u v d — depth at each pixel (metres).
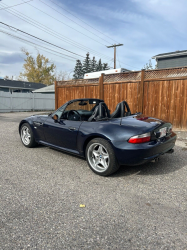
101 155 3.49
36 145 5.29
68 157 4.51
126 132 3.20
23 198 2.67
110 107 8.32
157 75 7.17
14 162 4.13
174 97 6.93
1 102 18.91
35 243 1.86
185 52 16.53
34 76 47.41
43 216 2.28
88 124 3.71
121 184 3.14
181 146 5.40
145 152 3.09
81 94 9.11
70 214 2.32
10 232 2.01
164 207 2.49
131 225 2.13
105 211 2.39
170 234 1.99
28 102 21.25
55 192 2.85
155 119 3.82
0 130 7.88
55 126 4.29
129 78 7.75
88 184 3.13
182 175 3.51
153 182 3.22
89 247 1.82
